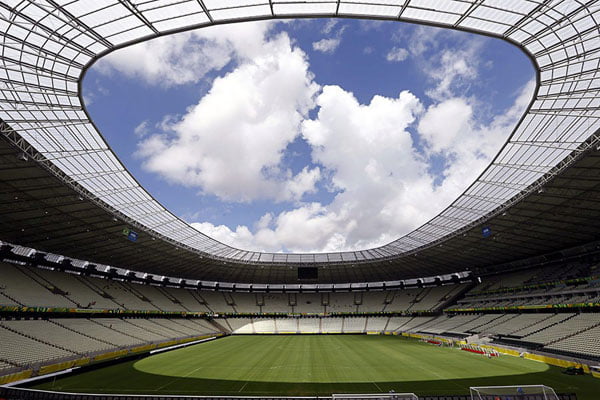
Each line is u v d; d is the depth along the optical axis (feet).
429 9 47.78
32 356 78.23
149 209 116.06
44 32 48.85
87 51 53.78
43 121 66.69
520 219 111.24
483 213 120.98
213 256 180.86
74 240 121.49
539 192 85.56
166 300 193.88
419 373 73.05
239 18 48.80
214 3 46.01
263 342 157.28
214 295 234.99
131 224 115.75
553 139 75.61
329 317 226.58
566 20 48.57
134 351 114.73
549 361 83.05
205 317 207.41
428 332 173.17
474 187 106.22
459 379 66.18
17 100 60.39
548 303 122.93
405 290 238.07
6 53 51.21
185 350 124.57
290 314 229.86
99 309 135.54
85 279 152.56
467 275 211.61
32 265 130.52
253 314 227.61
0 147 64.49
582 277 118.62
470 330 145.38
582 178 80.02
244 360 96.53
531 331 110.22
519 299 142.10
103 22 48.06
